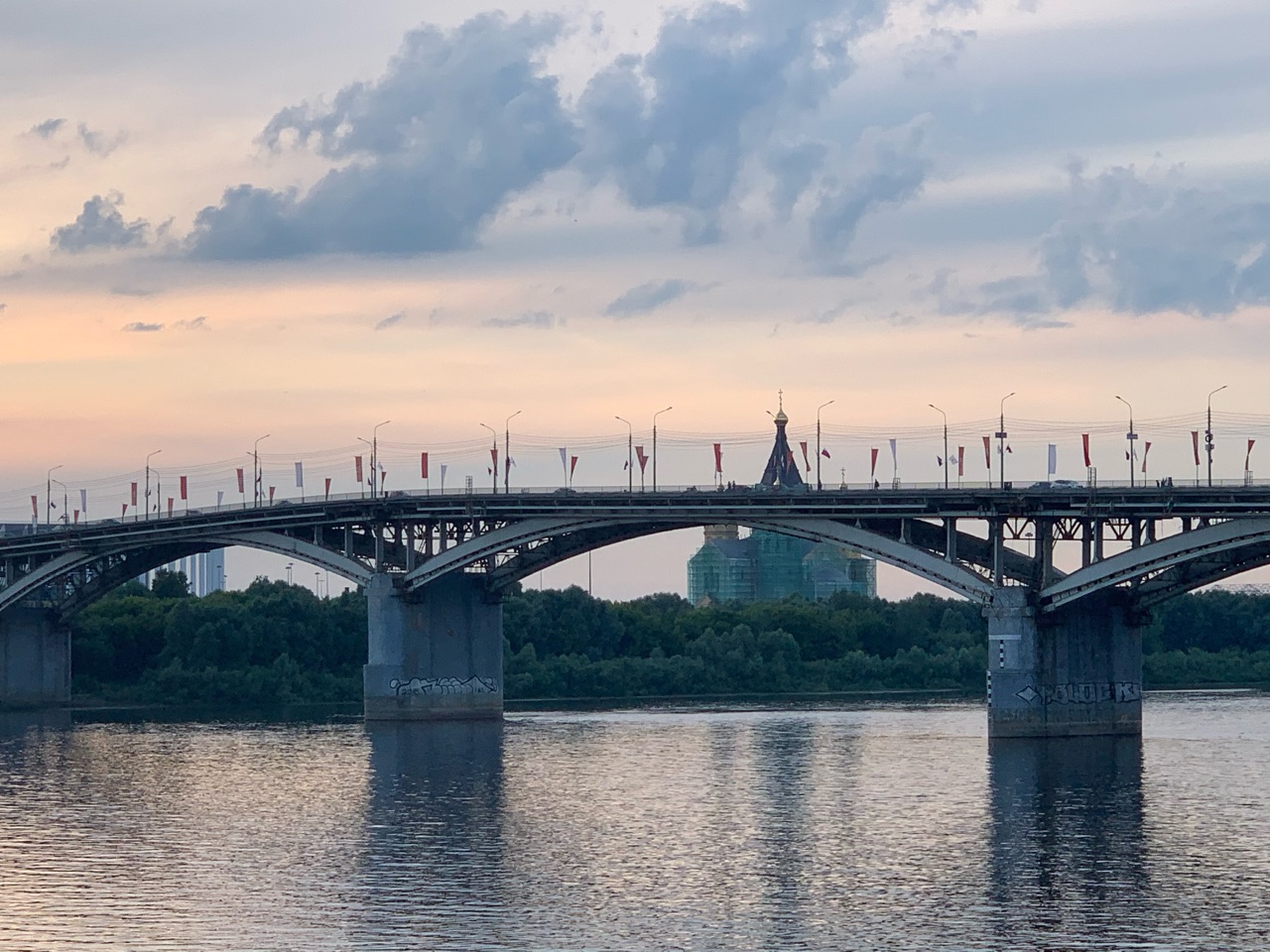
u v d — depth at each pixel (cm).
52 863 8494
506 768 12394
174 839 9188
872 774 11738
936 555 14062
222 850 8819
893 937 6881
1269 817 9619
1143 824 9400
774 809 10075
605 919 7188
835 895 7600
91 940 6912
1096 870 8131
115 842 9112
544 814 9956
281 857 8606
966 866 8244
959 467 14038
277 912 7338
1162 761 12306
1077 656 14062
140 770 12594
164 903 7519
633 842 8969
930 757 12781
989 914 7238
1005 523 13962
